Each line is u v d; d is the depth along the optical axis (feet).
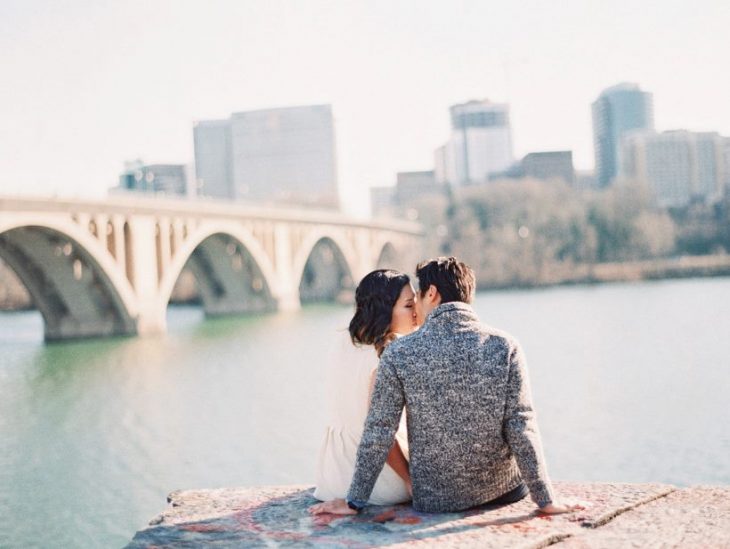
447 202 452.35
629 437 75.66
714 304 224.33
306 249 292.40
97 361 145.69
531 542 15.56
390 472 18.67
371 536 16.42
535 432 17.06
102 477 67.82
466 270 18.11
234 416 92.22
